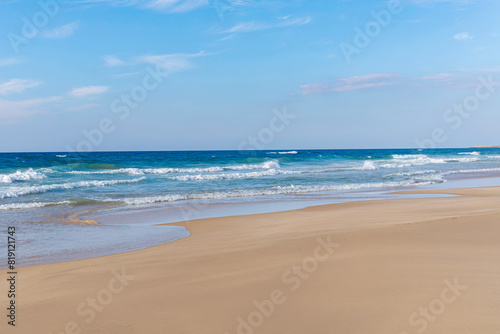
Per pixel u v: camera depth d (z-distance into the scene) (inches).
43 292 208.4
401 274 210.5
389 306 171.3
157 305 182.9
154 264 254.8
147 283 215.2
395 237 290.7
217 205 641.0
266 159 1888.5
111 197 719.7
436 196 719.1
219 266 242.1
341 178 1107.3
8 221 487.5
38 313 178.1
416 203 588.1
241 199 713.0
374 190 842.2
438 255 244.1
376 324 155.5
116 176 1151.6
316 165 1706.4
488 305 168.7
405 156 2662.4
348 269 221.9
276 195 765.9
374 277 207.2
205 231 422.0
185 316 170.4
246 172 1310.3
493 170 1423.5
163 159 1921.8
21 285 223.1
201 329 157.8
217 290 199.6
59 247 347.9
